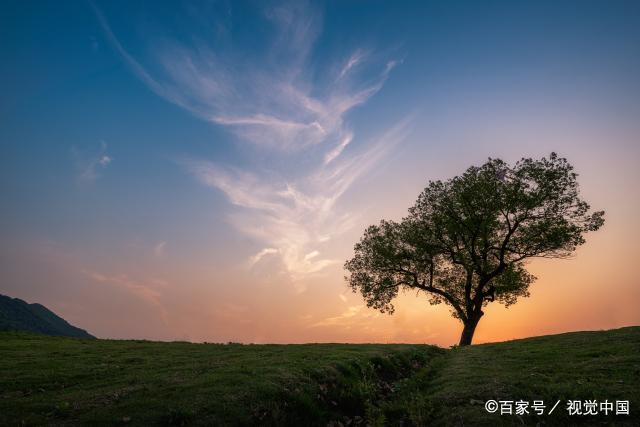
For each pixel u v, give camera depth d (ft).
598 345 68.69
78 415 35.53
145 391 41.34
